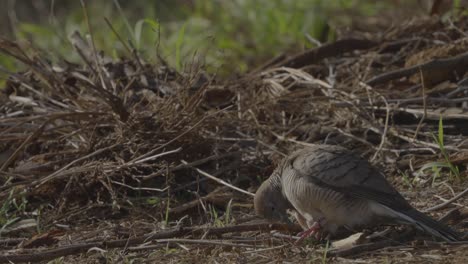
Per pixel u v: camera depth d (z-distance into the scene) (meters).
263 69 14.80
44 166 11.80
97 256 9.59
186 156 11.95
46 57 15.43
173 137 11.84
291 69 13.72
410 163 11.67
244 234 10.08
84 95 13.05
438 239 9.24
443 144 11.98
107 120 12.12
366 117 12.61
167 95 12.97
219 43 18.28
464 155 11.47
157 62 14.02
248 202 11.20
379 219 9.30
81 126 12.09
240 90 13.54
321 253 9.17
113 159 11.81
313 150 9.56
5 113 13.51
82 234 10.59
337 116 12.81
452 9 16.14
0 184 11.99
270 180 10.03
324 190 9.20
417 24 15.47
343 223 9.40
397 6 20.25
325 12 19.50
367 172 9.18
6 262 9.48
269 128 12.55
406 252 9.01
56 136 12.49
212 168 12.09
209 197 11.12
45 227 10.97
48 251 9.58
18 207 11.36
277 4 20.00
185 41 18.45
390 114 12.61
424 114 11.90
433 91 12.91
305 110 13.00
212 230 9.79
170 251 9.48
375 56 14.34
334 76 13.78
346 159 9.27
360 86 13.11
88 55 14.56
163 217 11.02
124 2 23.64
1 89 14.30
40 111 13.07
